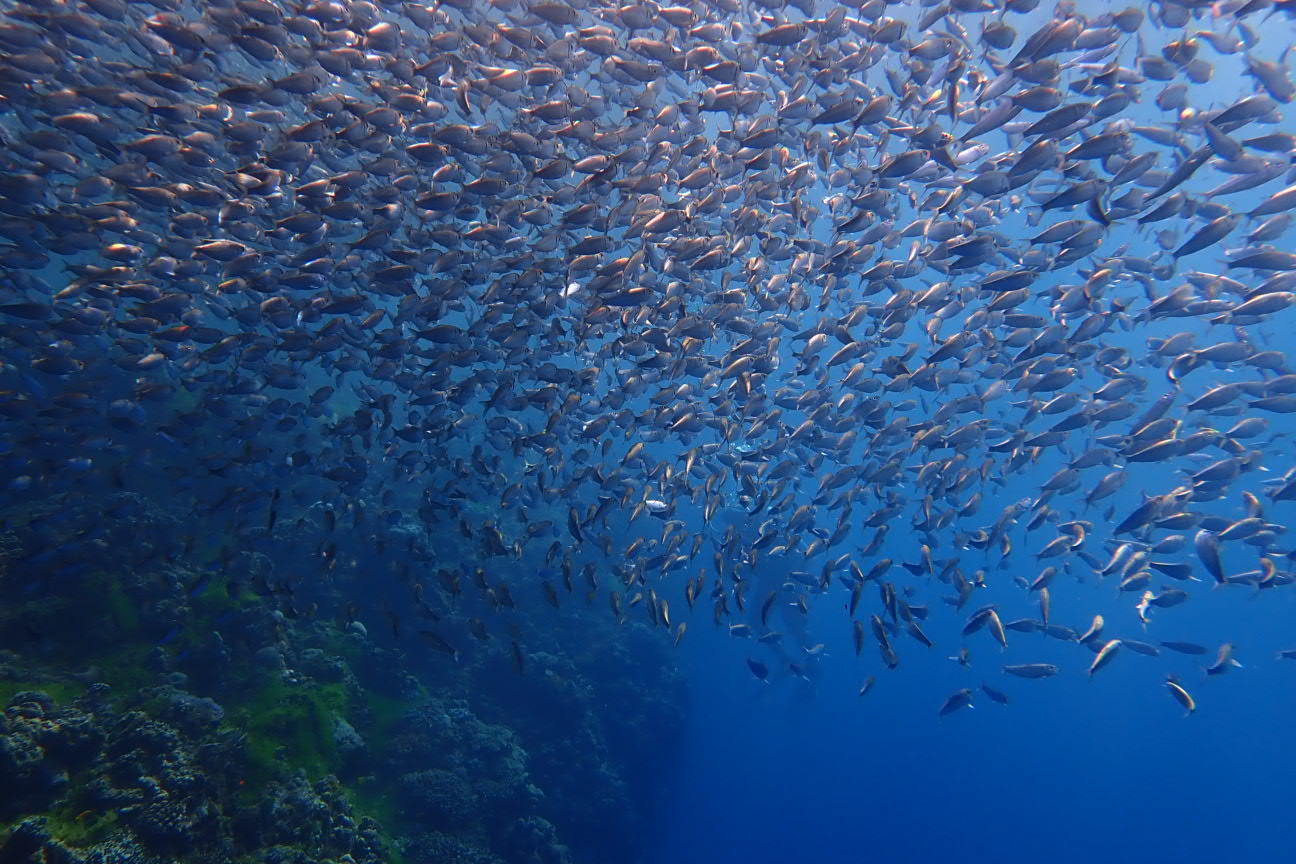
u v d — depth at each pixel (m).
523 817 12.35
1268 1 5.92
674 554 9.08
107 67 7.78
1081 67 7.14
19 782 5.76
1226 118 5.88
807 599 9.88
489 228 7.73
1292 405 7.27
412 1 7.99
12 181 6.95
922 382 8.49
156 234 8.04
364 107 7.21
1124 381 8.07
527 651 16.58
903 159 6.56
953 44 7.50
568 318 9.13
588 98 7.96
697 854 19.84
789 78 8.12
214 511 8.65
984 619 8.47
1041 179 8.51
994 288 7.13
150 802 6.10
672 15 7.75
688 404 8.91
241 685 9.10
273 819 7.27
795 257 8.42
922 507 9.07
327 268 8.13
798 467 9.29
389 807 10.41
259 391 9.12
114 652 8.35
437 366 8.25
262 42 7.00
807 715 31.97
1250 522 7.59
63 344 8.29
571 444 10.84
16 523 8.72
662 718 19.78
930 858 25.92
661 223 7.20
